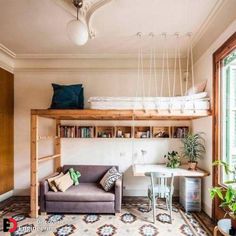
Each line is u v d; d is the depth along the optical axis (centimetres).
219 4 270
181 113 346
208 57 358
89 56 456
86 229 307
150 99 350
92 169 430
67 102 391
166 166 410
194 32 352
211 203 339
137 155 456
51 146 460
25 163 461
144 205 399
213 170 331
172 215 354
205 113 342
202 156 382
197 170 371
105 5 273
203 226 316
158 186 353
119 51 437
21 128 463
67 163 459
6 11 288
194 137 385
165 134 452
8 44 400
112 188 373
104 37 371
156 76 463
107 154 458
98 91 463
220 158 320
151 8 282
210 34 334
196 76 423
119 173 394
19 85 466
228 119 324
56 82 466
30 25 327
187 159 434
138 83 462
